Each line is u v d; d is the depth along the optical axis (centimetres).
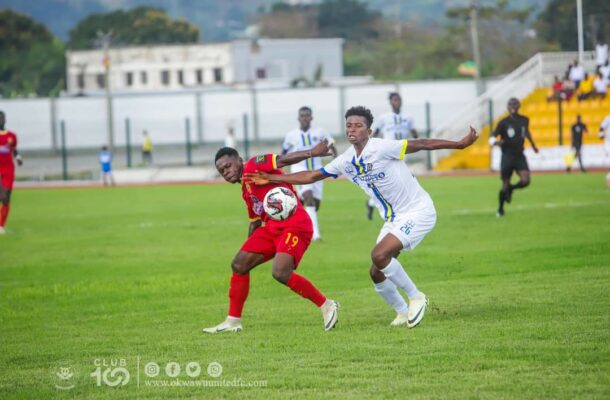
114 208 7212
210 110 15088
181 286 3378
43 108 15512
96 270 3888
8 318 2867
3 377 2041
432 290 2969
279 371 1967
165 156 14625
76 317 2861
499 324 2333
